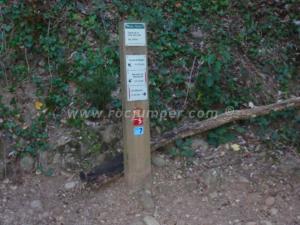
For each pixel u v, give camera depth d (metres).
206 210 2.61
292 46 3.63
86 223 2.56
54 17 3.41
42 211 2.64
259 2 3.87
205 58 3.26
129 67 2.57
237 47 3.55
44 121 3.02
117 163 2.76
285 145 2.99
